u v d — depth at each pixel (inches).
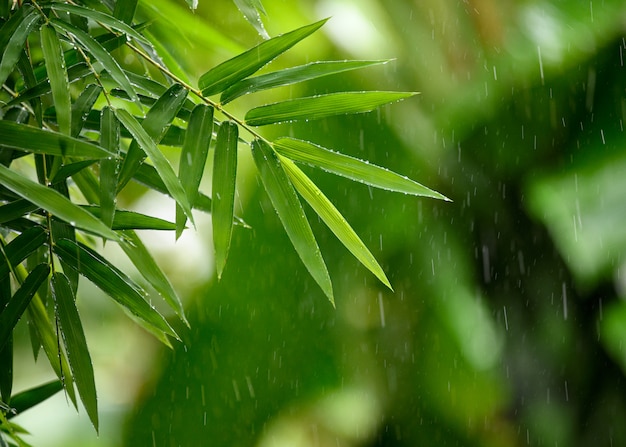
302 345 228.2
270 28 194.1
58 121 74.9
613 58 233.1
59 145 68.9
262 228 223.9
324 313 231.1
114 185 78.3
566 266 257.4
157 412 222.4
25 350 233.6
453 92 232.1
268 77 85.0
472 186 247.0
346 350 235.6
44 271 83.4
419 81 227.3
